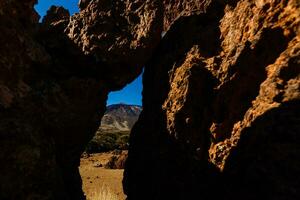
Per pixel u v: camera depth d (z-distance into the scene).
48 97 6.21
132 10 7.45
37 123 5.57
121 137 45.62
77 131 6.94
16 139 4.77
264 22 5.39
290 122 4.54
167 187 6.34
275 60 5.24
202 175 5.88
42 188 5.01
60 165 6.66
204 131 6.01
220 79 5.85
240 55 5.56
